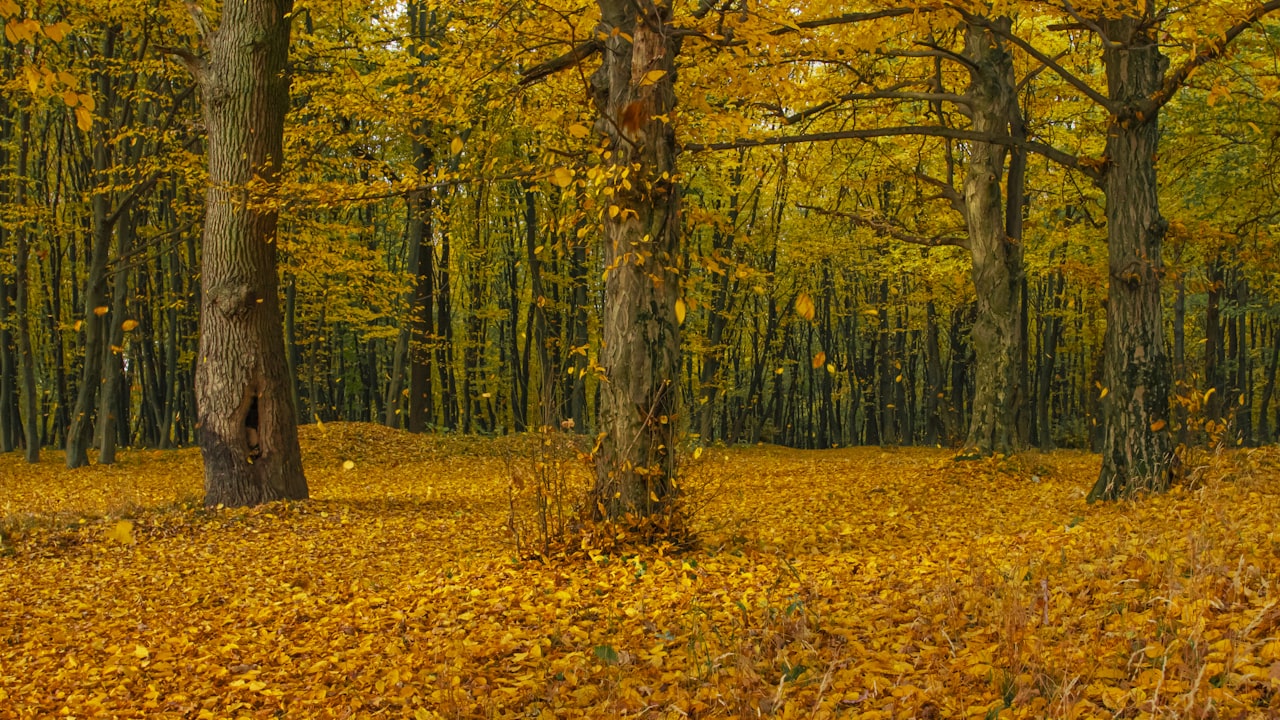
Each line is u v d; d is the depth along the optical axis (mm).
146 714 4078
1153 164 9070
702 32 7145
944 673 3291
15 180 21094
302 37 17141
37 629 6000
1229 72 11469
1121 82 9070
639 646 4398
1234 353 30312
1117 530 5777
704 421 7383
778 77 8062
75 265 26516
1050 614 3848
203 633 5594
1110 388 9039
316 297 25359
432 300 25250
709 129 9203
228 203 10812
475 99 10719
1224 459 8875
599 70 7305
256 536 9383
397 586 6574
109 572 7863
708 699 3361
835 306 33562
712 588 5543
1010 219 15461
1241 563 3547
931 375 28938
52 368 32125
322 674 4453
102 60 17734
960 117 16812
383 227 29234
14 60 17266
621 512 6957
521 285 32844
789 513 10320
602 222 7180
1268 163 13555
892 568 5738
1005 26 13562
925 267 21266
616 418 7031
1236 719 2496
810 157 16578
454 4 9672
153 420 33781
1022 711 2779
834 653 3604
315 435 20641
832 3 7953
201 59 11125
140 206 24016
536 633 4820
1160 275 8930
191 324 29422
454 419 37031
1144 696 2672
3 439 26188
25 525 9719
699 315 28328
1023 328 23125
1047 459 15016
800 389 40531
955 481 12234
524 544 7121
